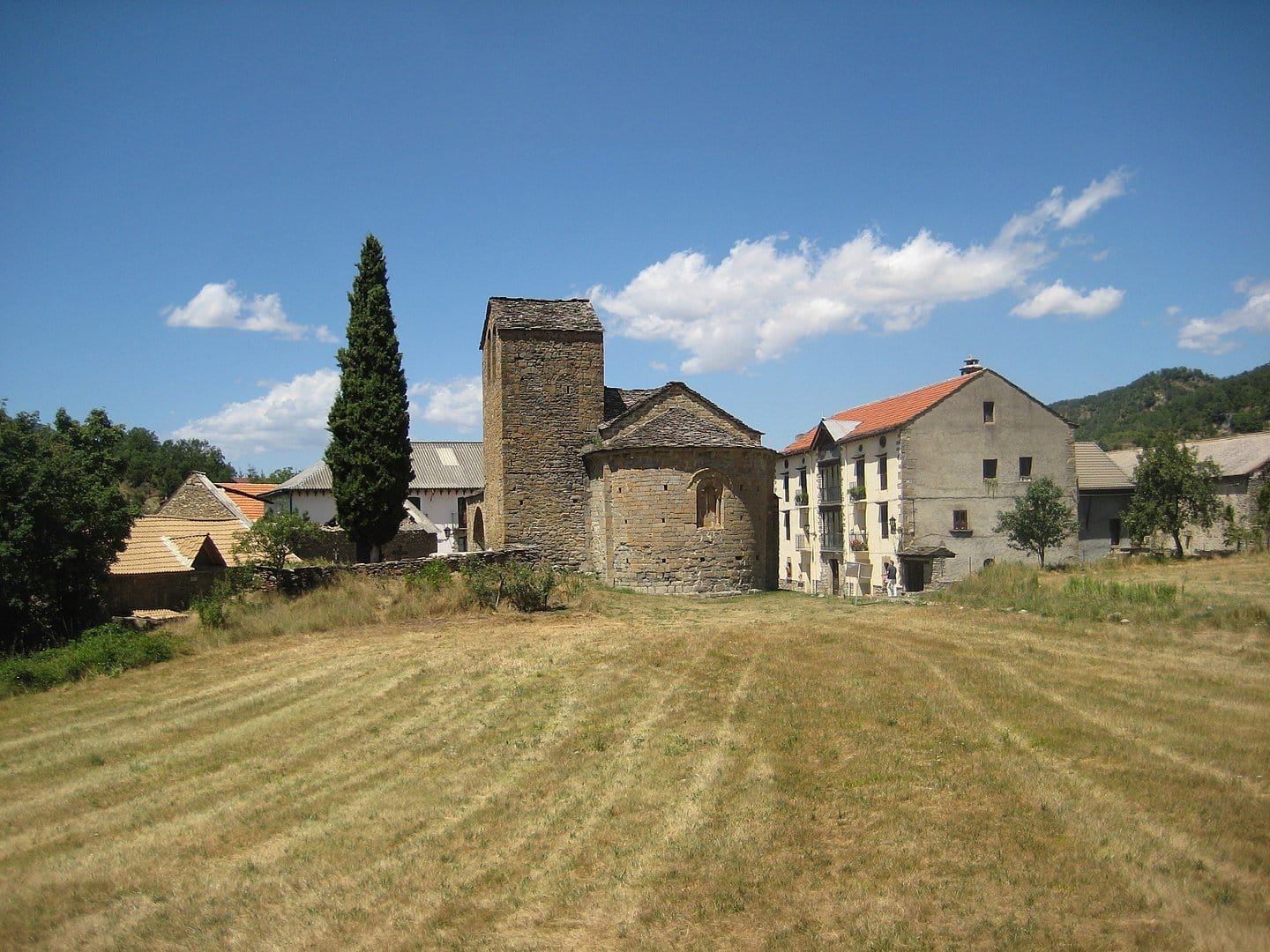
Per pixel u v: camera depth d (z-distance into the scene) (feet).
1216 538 136.46
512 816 31.55
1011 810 28.66
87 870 29.40
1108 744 34.42
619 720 42.86
